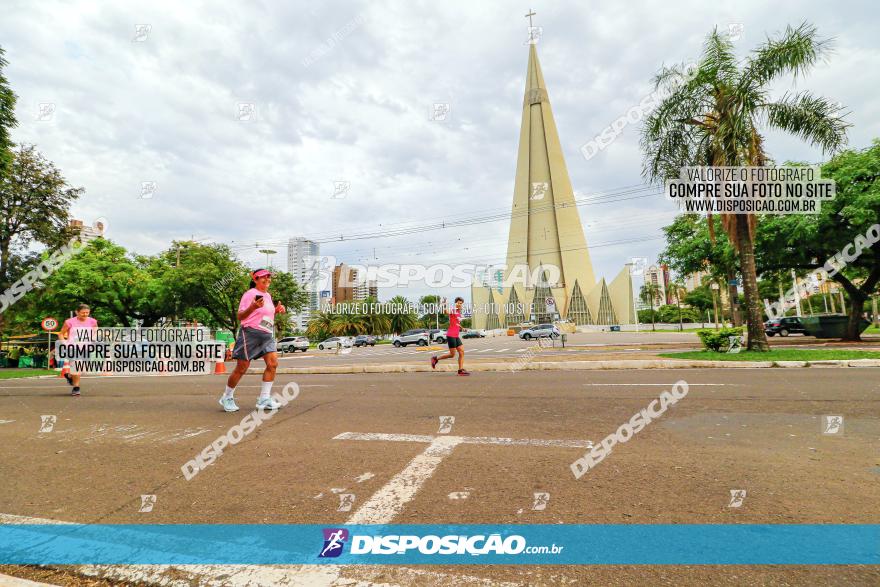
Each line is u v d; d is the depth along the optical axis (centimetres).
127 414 595
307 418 526
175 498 288
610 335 4431
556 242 8706
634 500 266
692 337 3086
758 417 471
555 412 523
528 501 268
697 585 183
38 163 2109
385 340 6581
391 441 410
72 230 2267
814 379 754
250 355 578
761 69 1152
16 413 630
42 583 198
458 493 283
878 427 422
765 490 276
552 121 8869
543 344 2864
